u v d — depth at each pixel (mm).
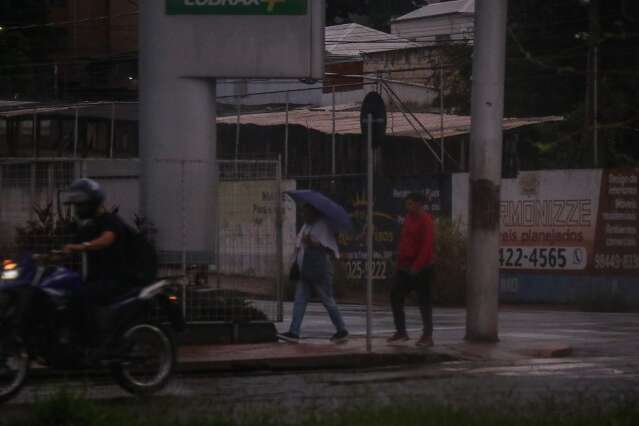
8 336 13234
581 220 37625
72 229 15711
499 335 22578
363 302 38625
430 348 18891
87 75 75688
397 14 98375
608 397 13578
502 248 39594
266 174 21516
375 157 49125
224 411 12102
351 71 71625
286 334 19844
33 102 55281
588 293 36812
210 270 20094
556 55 48281
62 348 13594
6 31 70938
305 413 11906
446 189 40406
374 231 42438
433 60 66625
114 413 11312
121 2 78062
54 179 18625
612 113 38719
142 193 20250
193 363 16953
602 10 40375
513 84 51500
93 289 13844
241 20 20562
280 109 60938
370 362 17922
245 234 20297
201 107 20656
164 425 10867
